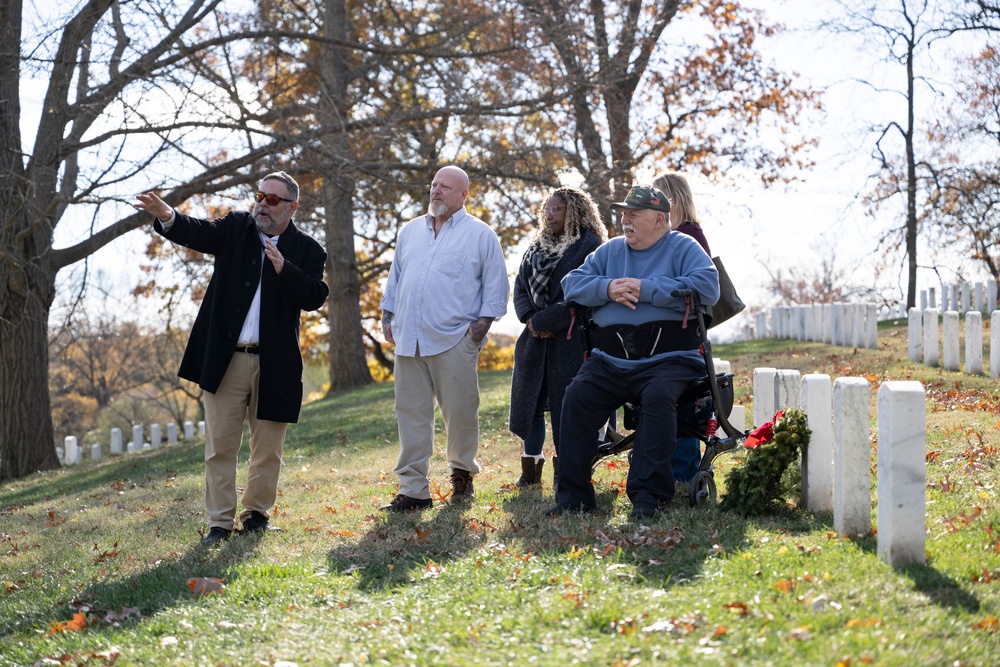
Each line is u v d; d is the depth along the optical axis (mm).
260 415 5582
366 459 9922
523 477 6496
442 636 3486
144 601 4629
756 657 3031
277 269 5449
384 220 25500
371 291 31344
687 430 5352
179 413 44375
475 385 6191
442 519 5586
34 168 13344
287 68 17422
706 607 3482
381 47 16234
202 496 8422
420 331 6074
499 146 17078
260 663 3480
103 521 7762
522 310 6141
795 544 4238
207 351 5535
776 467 4867
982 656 2939
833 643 3068
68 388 46375
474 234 6152
